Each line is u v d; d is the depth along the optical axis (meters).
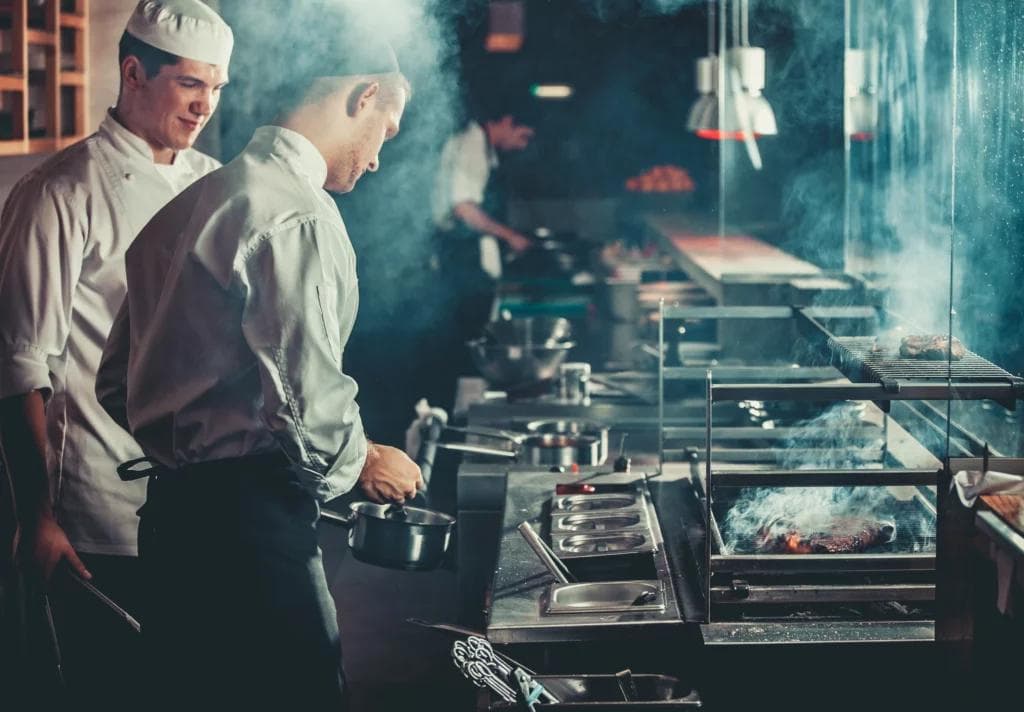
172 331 2.38
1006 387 2.38
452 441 4.04
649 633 2.45
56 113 4.06
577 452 3.68
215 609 2.38
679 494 3.22
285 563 2.39
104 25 4.49
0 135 3.84
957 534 2.21
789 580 2.54
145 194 3.01
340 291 2.41
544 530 3.00
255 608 2.38
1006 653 2.04
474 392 4.84
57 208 2.88
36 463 2.80
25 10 3.77
